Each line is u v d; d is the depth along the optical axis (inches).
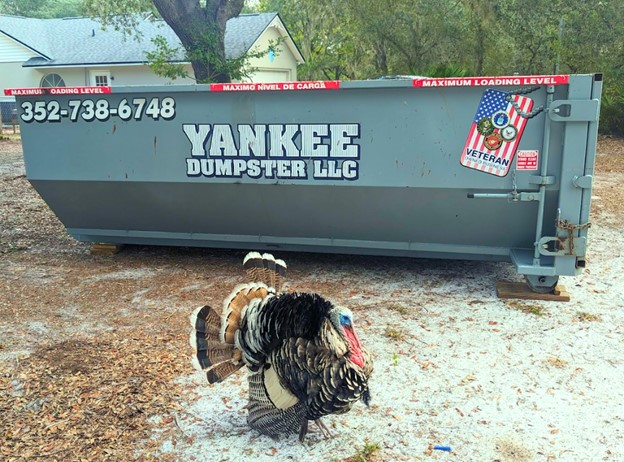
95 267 214.7
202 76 494.0
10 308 177.3
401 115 174.2
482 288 187.9
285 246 205.3
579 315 165.8
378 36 606.5
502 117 167.3
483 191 173.5
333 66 827.4
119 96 194.1
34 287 194.7
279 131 184.2
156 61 527.8
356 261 216.4
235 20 748.0
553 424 117.0
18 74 826.2
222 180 192.4
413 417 120.0
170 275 204.7
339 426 117.6
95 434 115.5
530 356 143.3
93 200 210.4
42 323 166.4
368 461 107.3
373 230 192.4
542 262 174.2
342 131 179.2
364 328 159.5
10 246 242.8
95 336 157.2
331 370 96.1
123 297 185.2
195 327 103.9
